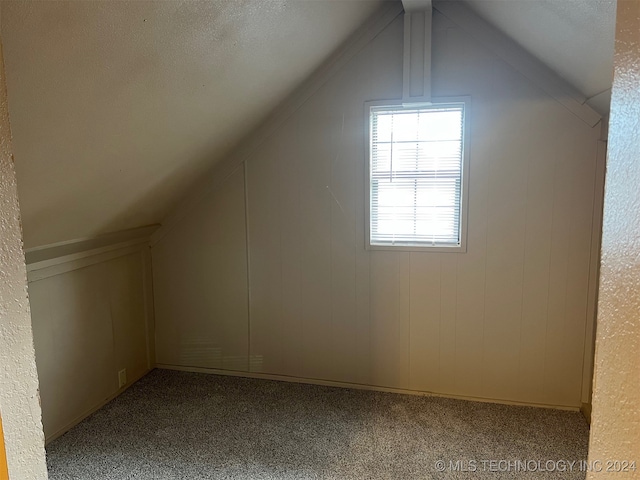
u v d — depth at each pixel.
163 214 3.17
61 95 1.43
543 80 2.53
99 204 2.33
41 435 0.71
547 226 2.63
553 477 2.11
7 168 0.65
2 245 0.64
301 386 3.11
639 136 0.55
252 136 3.00
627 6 0.58
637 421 0.56
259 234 3.11
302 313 3.11
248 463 2.24
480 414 2.70
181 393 3.01
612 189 0.62
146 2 1.33
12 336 0.65
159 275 3.34
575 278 2.63
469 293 2.80
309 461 2.26
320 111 2.88
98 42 1.34
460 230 2.76
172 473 2.17
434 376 2.93
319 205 2.97
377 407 2.80
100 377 2.82
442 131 2.75
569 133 2.54
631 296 0.57
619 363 0.61
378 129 2.85
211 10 1.55
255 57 2.07
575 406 2.73
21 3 1.06
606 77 2.06
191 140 2.42
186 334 3.35
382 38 2.72
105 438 2.47
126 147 2.01
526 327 2.74
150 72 1.64
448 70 2.65
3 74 0.64
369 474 2.15
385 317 2.96
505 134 2.62
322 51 2.58
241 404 2.85
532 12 1.97
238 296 3.21
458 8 2.59
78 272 2.63
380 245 2.89
